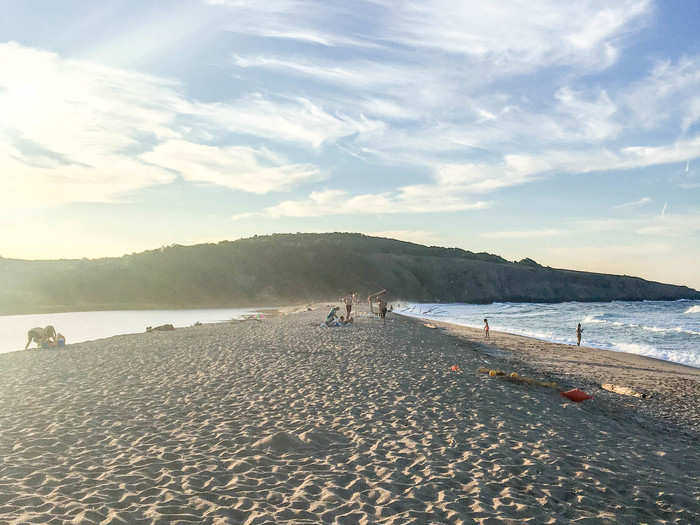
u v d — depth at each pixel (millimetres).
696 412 12555
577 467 6980
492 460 7020
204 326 33031
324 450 7266
